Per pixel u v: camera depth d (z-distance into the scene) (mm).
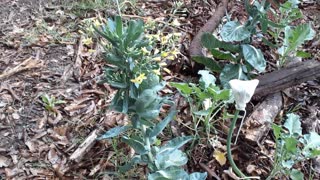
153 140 1842
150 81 1701
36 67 2744
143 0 3316
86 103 2490
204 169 2133
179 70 2666
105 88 2574
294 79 2412
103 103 2480
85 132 2328
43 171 2160
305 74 2422
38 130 2352
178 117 2330
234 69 2371
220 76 2373
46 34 3002
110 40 1655
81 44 2873
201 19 3129
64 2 3287
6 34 3010
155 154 1841
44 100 2475
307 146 1984
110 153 2199
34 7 3266
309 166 2176
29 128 2363
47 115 2424
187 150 2197
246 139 2211
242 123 2258
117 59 1665
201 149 2215
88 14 3178
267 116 2301
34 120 2404
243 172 2123
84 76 2674
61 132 2334
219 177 2105
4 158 2219
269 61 2727
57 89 2590
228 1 3166
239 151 2201
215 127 2305
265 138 2266
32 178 2129
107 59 1676
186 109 2363
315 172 2154
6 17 3172
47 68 2738
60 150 2252
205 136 2262
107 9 3201
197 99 2346
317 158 2195
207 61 2455
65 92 2564
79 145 2248
